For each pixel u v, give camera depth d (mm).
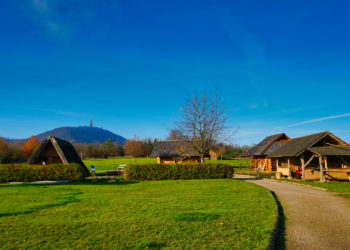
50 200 11812
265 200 12320
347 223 8867
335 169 24750
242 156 46281
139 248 5711
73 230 7023
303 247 6551
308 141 25609
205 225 7574
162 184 19312
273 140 38281
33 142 84375
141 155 83125
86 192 14695
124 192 14750
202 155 28531
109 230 7027
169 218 8344
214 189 16281
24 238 6379
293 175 27766
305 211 10828
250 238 6504
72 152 29125
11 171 20234
